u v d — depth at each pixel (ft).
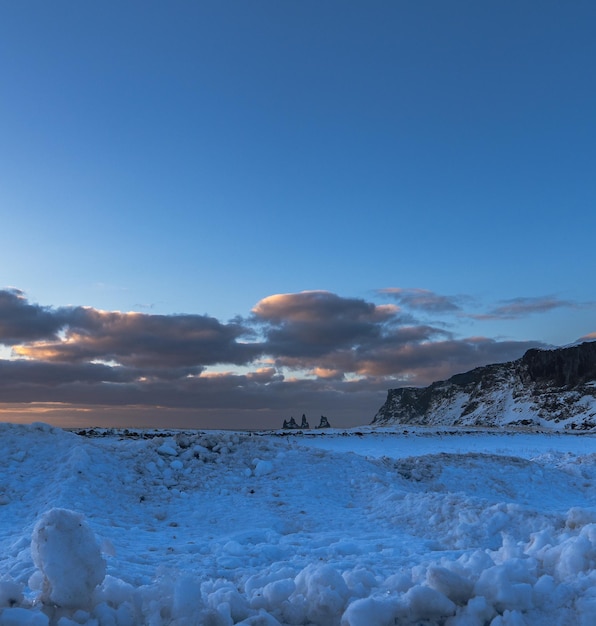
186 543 33.22
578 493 58.70
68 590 15.64
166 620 15.57
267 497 45.80
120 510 42.14
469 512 38.40
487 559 19.47
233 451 56.75
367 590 18.35
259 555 29.66
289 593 17.47
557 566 18.70
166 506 43.93
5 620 14.61
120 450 54.29
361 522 40.45
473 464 61.00
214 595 17.15
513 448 130.93
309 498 46.03
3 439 53.42
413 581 19.01
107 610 15.62
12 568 24.72
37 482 45.57
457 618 15.87
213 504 44.09
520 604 16.22
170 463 52.47
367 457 59.62
